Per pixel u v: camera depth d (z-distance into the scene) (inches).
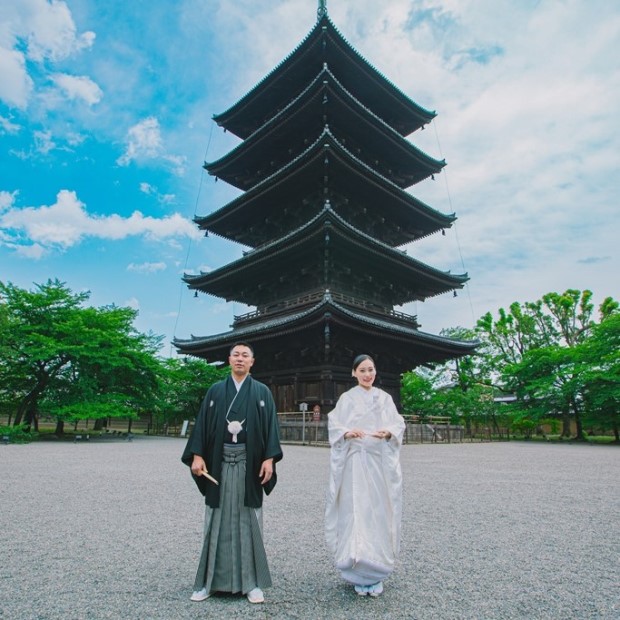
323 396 1020.5
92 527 231.9
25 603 135.9
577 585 153.5
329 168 1077.1
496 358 1827.0
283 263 1173.1
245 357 157.0
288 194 1222.9
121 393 1163.9
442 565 174.6
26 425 1000.2
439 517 261.9
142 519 249.9
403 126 1502.2
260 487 149.9
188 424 1334.9
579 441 1397.6
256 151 1352.1
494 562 178.5
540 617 128.2
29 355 975.6
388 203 1263.5
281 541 209.0
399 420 160.7
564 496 338.0
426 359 1326.3
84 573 163.0
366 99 1379.2
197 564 174.1
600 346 1327.5
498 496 335.6
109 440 1076.5
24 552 188.1
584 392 1364.4
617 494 349.7
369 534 146.2
